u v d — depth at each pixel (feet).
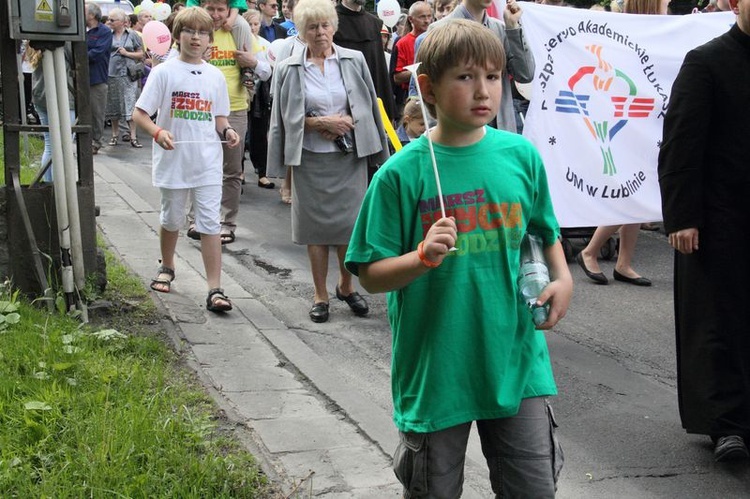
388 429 14.02
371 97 20.84
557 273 9.66
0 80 18.33
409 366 9.53
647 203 21.98
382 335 19.49
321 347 18.65
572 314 21.44
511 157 9.49
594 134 21.50
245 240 27.45
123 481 11.03
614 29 21.49
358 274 9.61
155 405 13.17
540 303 9.23
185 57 20.25
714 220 13.57
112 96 47.39
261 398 15.08
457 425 9.43
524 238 9.78
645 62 21.70
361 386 16.55
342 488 12.08
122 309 18.56
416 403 9.45
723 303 13.57
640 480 13.33
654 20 21.76
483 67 8.98
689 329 13.93
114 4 66.90
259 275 23.79
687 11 36.09
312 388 15.76
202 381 15.30
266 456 12.81
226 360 16.79
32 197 18.03
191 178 19.85
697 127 13.52
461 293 9.28
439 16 26.76
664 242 28.89
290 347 17.69
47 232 18.12
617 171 21.72
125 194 31.55
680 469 13.71
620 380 17.30
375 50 27.04
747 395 13.55
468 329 9.30
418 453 9.48
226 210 27.12
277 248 26.61
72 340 15.53
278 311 20.84
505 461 9.39
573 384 17.04
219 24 28.50
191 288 21.48
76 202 17.42
